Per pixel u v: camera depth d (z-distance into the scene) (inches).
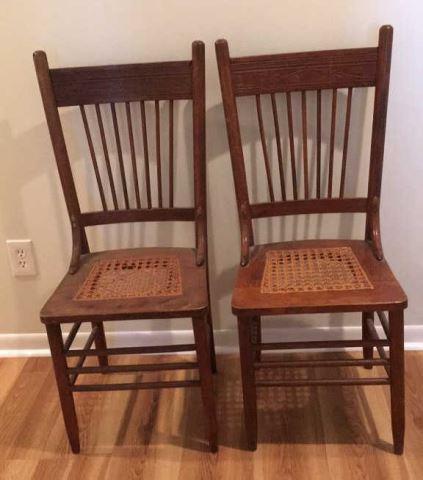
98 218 63.0
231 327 73.4
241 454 58.8
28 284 73.4
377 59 55.2
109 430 63.1
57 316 52.4
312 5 58.0
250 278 55.8
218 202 67.1
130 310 52.2
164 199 67.1
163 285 56.1
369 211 60.1
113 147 65.3
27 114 64.2
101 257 62.8
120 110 63.6
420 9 57.1
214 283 71.3
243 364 54.7
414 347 72.0
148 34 60.2
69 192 61.3
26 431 63.7
